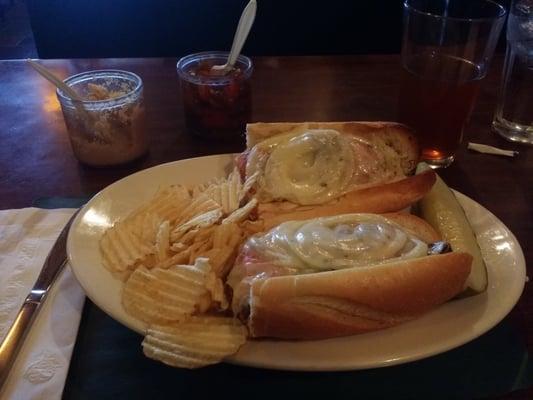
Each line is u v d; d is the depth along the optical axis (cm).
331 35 93
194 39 93
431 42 40
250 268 27
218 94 43
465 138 46
